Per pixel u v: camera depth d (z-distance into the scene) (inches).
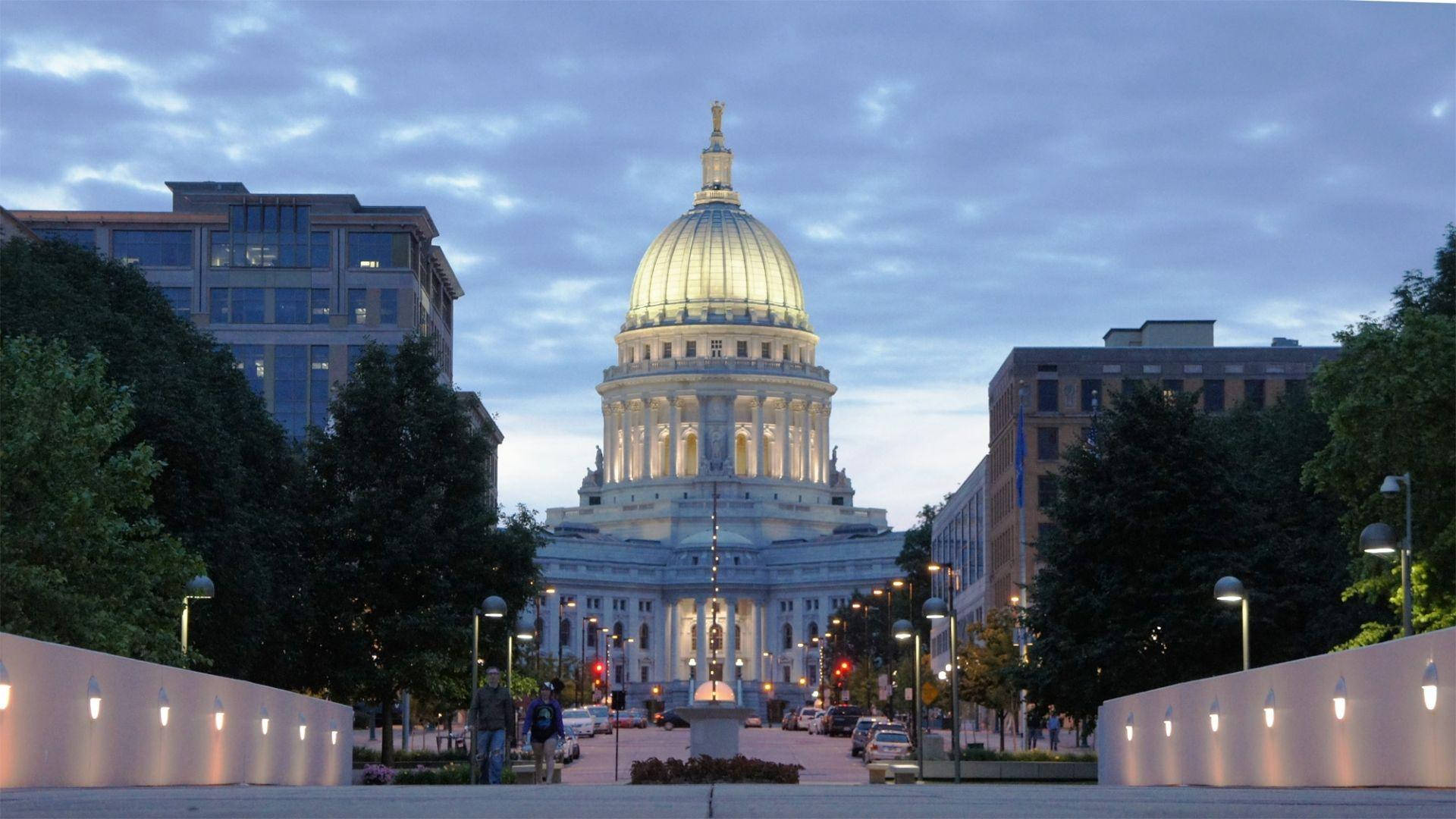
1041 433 5531.5
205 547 2696.9
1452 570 2436.0
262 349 6333.7
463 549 3240.7
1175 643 3137.3
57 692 1132.5
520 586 3282.5
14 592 2042.3
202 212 6599.4
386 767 2598.4
